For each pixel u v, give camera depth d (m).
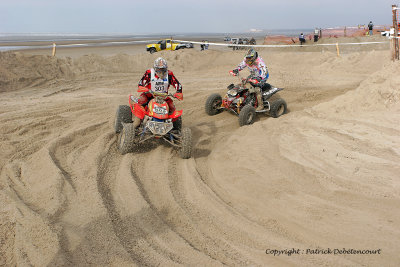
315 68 18.62
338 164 5.67
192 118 9.01
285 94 12.10
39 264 3.28
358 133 6.91
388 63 10.00
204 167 6.06
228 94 8.72
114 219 4.16
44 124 7.64
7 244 3.66
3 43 54.75
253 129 7.73
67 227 3.88
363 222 4.13
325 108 8.85
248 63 8.81
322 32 35.06
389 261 3.46
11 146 6.32
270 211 4.54
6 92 11.79
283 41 34.50
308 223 4.21
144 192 4.94
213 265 3.42
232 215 4.42
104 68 17.12
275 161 5.91
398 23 11.59
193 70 19.22
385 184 4.95
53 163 5.51
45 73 14.34
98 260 3.39
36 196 4.62
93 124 7.66
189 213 4.46
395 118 7.45
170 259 3.47
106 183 5.13
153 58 19.47
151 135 6.34
